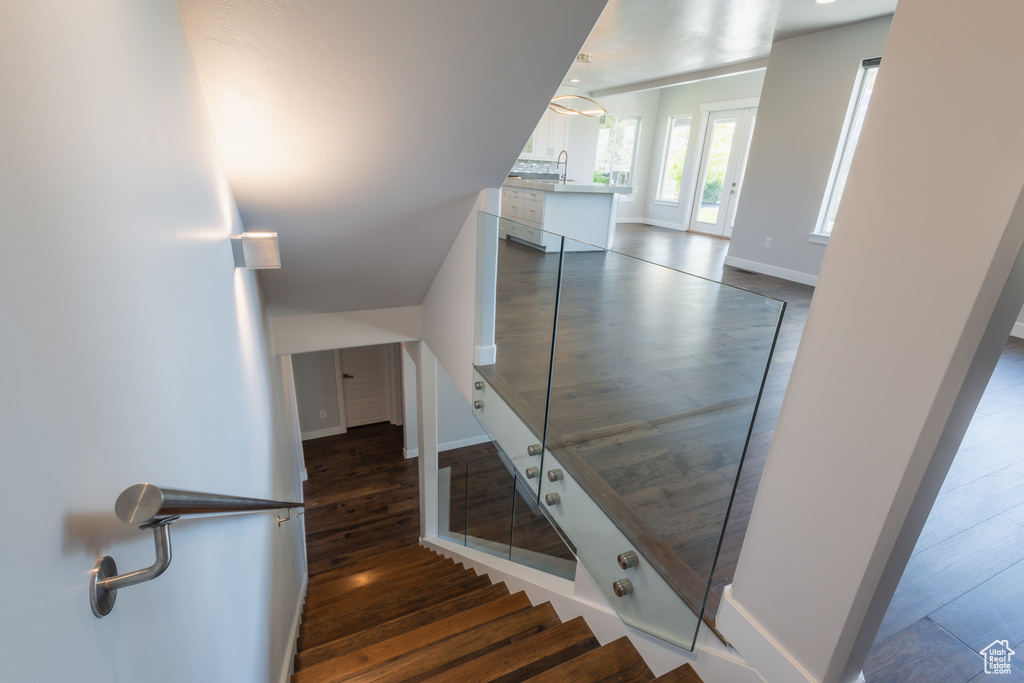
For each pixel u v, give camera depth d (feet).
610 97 29.94
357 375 21.62
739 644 4.47
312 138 6.88
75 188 2.18
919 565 5.24
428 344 13.46
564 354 7.35
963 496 6.34
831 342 3.49
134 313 2.82
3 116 1.67
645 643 5.62
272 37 5.41
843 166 16.56
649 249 23.31
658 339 5.65
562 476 7.50
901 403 3.07
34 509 1.71
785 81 17.57
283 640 7.87
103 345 2.38
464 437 20.93
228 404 5.49
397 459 20.16
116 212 2.64
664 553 5.41
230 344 5.89
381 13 5.44
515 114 7.22
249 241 6.44
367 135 7.07
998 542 5.57
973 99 2.63
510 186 20.57
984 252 2.65
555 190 17.62
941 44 2.75
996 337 2.85
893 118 3.03
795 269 18.08
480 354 10.11
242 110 6.15
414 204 9.04
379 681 6.25
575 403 7.15
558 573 8.53
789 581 3.95
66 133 2.13
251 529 6.21
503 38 5.99
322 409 21.36
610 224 19.45
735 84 26.35
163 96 3.84
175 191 3.91
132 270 2.83
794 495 3.84
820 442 3.61
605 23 15.33
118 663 2.34
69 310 2.06
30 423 1.72
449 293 11.35
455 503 15.72
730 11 14.21
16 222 1.71
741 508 6.20
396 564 13.89
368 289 12.12
